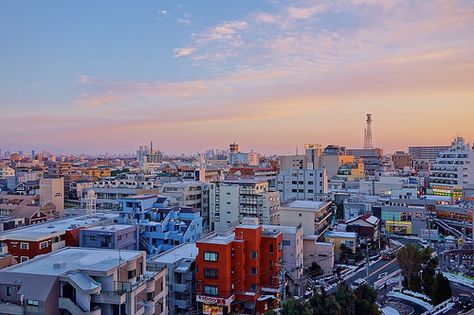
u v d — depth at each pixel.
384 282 70.25
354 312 45.03
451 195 134.25
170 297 56.94
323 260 76.62
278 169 199.75
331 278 72.88
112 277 41.03
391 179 151.75
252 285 59.75
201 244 57.19
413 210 113.62
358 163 198.50
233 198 102.69
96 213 86.81
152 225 74.12
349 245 86.44
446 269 76.19
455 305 56.88
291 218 87.75
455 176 143.25
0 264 46.56
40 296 37.62
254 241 59.81
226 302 55.00
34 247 58.47
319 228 90.56
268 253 61.53
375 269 79.25
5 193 127.75
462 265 79.50
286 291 64.50
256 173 167.00
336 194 138.88
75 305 38.34
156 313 46.91
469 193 133.25
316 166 187.25
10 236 59.97
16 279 39.16
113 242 63.03
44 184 112.50
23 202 108.25
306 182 132.38
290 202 100.06
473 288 65.62
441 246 95.19
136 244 69.62
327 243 78.56
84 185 153.00
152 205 82.62
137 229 70.12
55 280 38.72
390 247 97.06
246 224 63.91
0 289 39.28
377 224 102.75
